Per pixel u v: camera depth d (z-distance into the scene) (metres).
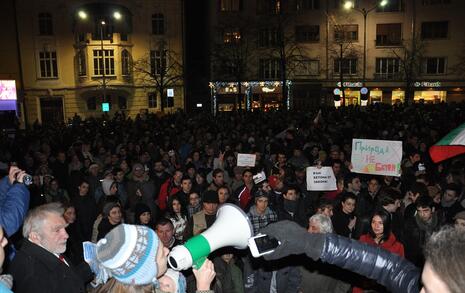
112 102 42.06
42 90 40.97
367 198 7.22
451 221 5.27
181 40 42.53
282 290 4.28
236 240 1.88
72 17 40.91
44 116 41.53
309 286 4.28
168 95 40.34
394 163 7.80
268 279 4.34
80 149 12.58
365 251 1.62
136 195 8.30
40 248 2.74
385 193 6.02
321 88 44.00
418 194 6.11
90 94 41.66
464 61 41.88
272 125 18.41
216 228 1.86
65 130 20.69
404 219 6.01
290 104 44.22
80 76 41.25
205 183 8.62
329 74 43.97
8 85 35.03
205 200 5.86
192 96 45.16
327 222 4.23
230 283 4.36
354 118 20.77
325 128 16.84
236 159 10.26
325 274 4.23
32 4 40.12
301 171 8.75
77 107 41.88
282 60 37.62
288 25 43.22
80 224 6.98
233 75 42.12
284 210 6.50
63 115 41.69
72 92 41.72
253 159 9.45
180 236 6.58
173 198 6.76
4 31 39.72
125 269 1.77
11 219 2.99
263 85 44.16
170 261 1.75
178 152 13.54
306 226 6.54
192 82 45.31
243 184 8.25
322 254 1.60
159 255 1.91
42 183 8.13
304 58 43.06
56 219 2.80
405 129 15.56
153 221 7.37
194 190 6.98
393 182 8.26
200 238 1.80
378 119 19.41
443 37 43.03
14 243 3.64
